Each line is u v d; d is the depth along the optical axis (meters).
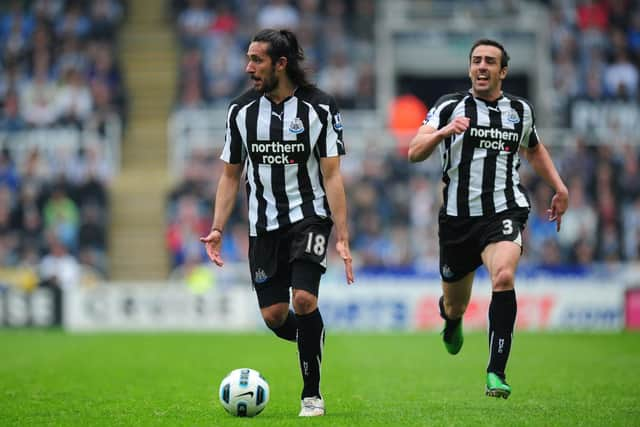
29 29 92.94
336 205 24.14
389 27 91.25
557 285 65.00
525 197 26.52
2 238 76.69
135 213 83.19
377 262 73.44
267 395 24.30
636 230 77.19
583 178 78.25
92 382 33.75
